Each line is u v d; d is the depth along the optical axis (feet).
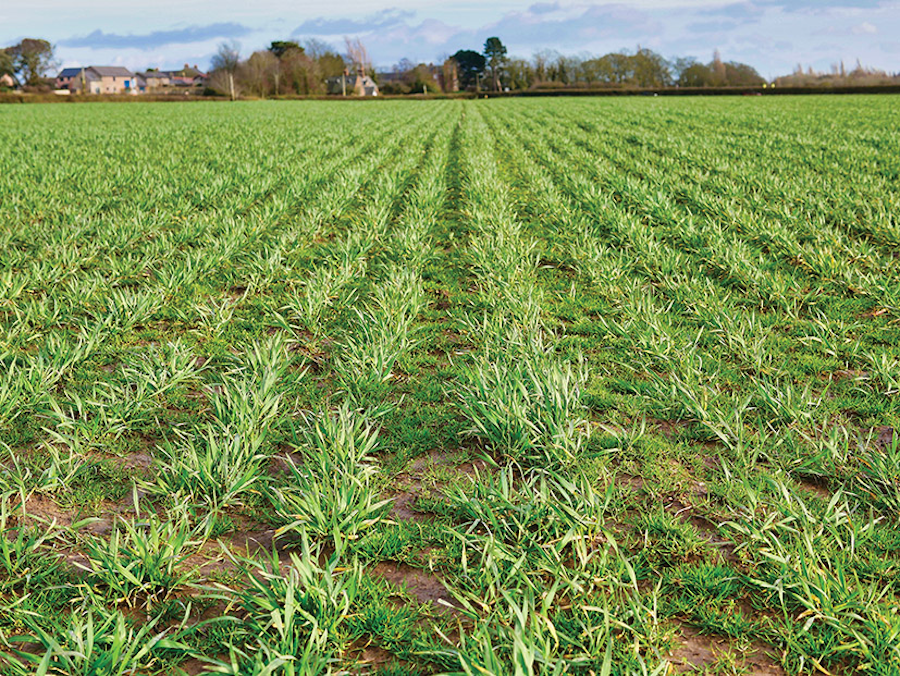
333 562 9.16
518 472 12.39
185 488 11.50
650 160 52.54
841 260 23.21
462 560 9.43
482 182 40.93
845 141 57.47
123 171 46.68
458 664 8.11
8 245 27.86
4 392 14.07
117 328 18.90
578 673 7.95
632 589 9.32
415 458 12.96
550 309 21.09
